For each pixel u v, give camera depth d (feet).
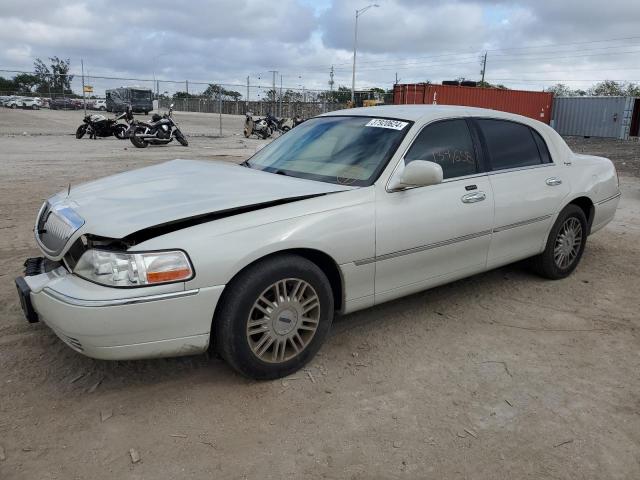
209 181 12.14
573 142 87.61
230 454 8.85
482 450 9.11
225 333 10.16
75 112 175.01
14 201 26.86
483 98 98.58
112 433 9.27
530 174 15.30
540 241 15.98
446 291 16.05
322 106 144.66
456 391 10.82
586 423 9.91
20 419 9.53
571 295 16.01
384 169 12.22
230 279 9.92
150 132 61.00
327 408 10.14
